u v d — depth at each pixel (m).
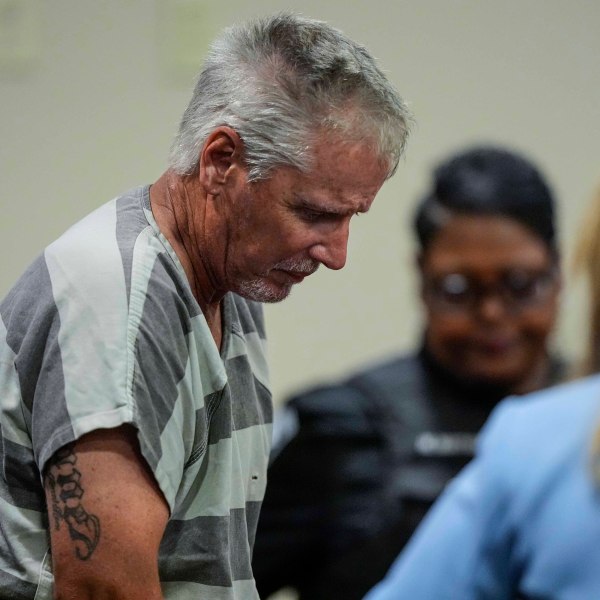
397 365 7.71
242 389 4.95
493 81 10.57
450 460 7.39
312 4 10.27
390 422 7.46
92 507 4.07
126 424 4.11
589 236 5.14
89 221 4.49
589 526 4.87
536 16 10.58
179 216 4.54
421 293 7.76
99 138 10.15
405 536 7.23
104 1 10.05
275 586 7.39
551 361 7.86
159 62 10.08
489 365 7.50
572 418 5.10
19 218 10.20
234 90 4.41
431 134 10.54
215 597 4.62
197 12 10.02
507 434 5.23
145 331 4.18
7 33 10.02
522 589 5.03
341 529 7.29
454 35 10.50
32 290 4.34
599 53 10.64
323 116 4.30
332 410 7.44
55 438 4.10
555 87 10.64
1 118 10.12
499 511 5.11
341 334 10.57
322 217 4.42
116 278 4.23
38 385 4.21
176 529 4.56
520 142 10.66
